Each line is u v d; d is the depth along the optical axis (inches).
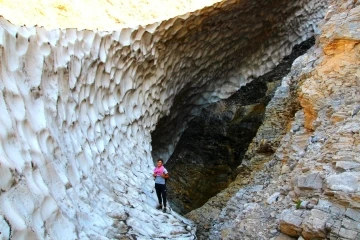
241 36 581.3
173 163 561.3
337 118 248.2
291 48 694.5
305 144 280.7
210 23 503.8
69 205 210.4
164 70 482.3
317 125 268.7
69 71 280.1
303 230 191.8
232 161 544.4
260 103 591.8
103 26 424.2
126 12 473.1
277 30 645.9
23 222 147.8
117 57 384.5
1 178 144.6
